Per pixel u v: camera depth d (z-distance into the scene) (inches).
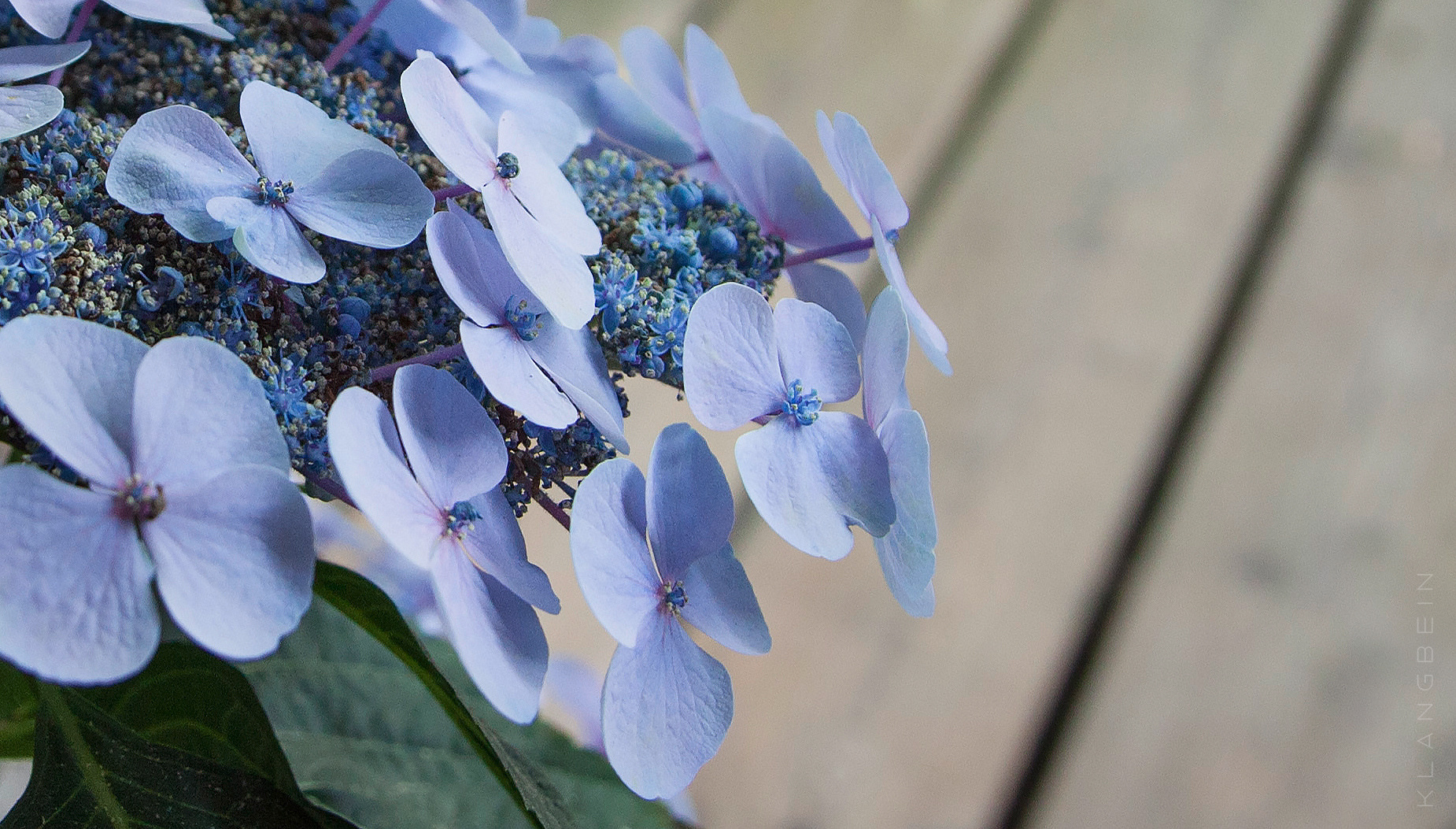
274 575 12.0
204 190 12.7
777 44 31.1
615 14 30.0
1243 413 27.9
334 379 13.0
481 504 12.9
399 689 16.7
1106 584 26.2
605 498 12.9
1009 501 26.7
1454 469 27.5
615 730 12.8
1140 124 31.4
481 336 12.8
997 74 31.8
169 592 11.8
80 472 11.8
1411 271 29.7
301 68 14.0
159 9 13.3
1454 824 24.2
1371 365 28.5
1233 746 24.7
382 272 13.5
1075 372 28.2
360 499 12.0
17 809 13.3
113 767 13.5
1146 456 27.4
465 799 16.4
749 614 13.3
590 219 13.9
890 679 25.3
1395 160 31.2
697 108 15.4
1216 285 29.4
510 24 14.6
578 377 13.3
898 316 13.5
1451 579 26.5
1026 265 29.4
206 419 12.1
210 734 14.5
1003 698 25.2
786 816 24.0
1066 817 24.1
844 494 13.5
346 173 13.0
